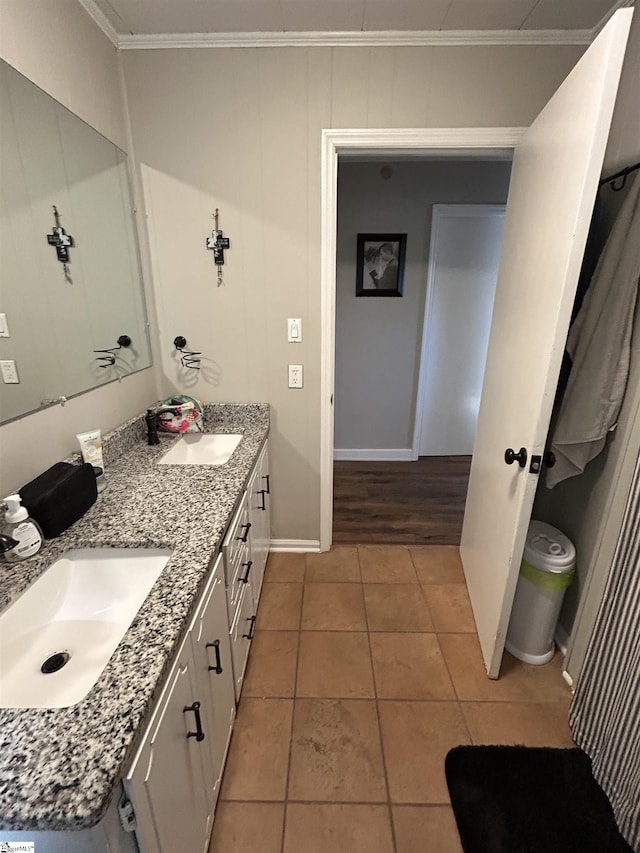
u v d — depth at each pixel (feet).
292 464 7.29
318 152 5.79
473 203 10.19
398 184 10.09
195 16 4.99
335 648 5.70
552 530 5.59
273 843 3.68
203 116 5.68
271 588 6.82
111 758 1.84
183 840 2.79
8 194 3.51
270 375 6.78
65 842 1.85
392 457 12.27
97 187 4.99
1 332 3.43
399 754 4.39
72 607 3.34
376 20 5.06
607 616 4.09
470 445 12.48
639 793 3.55
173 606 2.70
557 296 3.94
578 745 4.45
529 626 5.41
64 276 4.33
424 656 5.59
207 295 6.40
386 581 7.01
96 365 4.97
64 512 3.51
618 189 4.39
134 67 5.51
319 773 4.21
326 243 6.12
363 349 11.36
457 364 11.64
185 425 6.11
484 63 5.40
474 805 3.92
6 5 3.51
